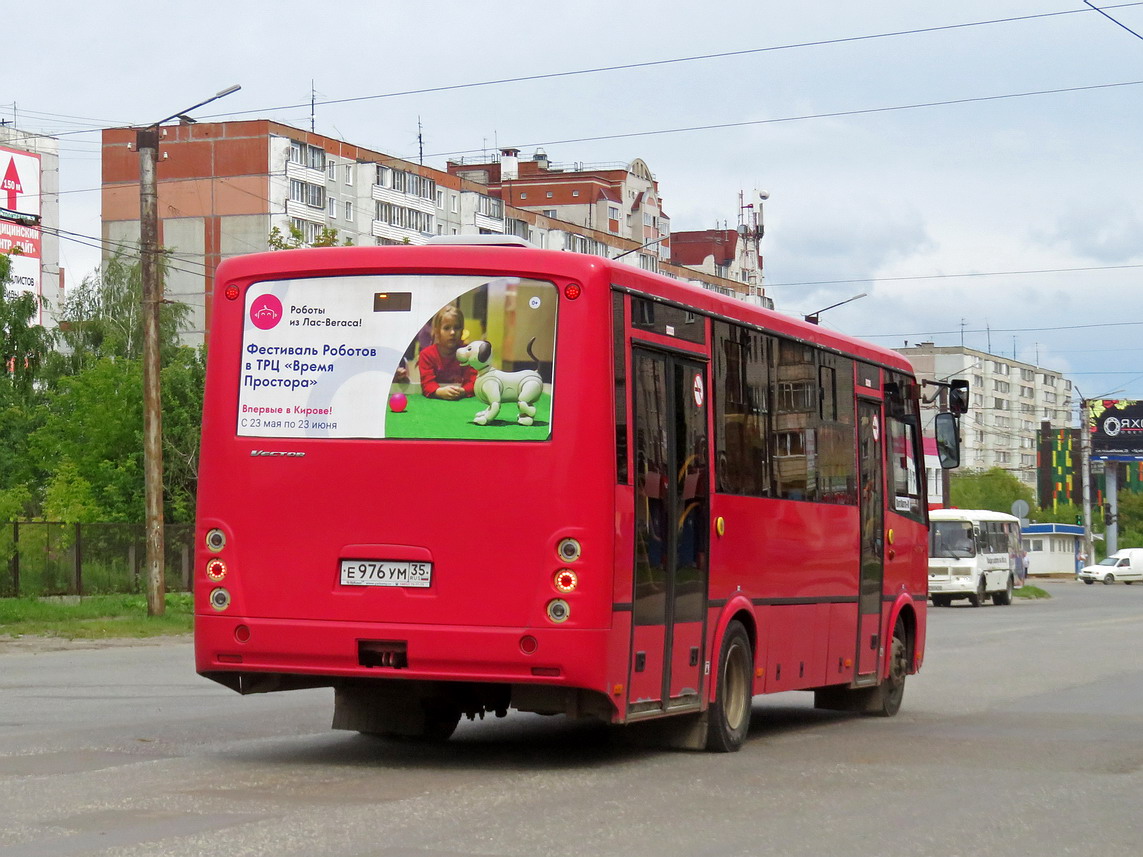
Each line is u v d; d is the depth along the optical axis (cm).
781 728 1439
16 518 3597
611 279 1040
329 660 1039
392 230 9619
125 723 1323
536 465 1017
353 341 1053
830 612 1413
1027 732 1403
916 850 798
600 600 1011
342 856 728
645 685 1072
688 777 1046
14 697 1589
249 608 1056
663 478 1098
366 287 1054
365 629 1030
